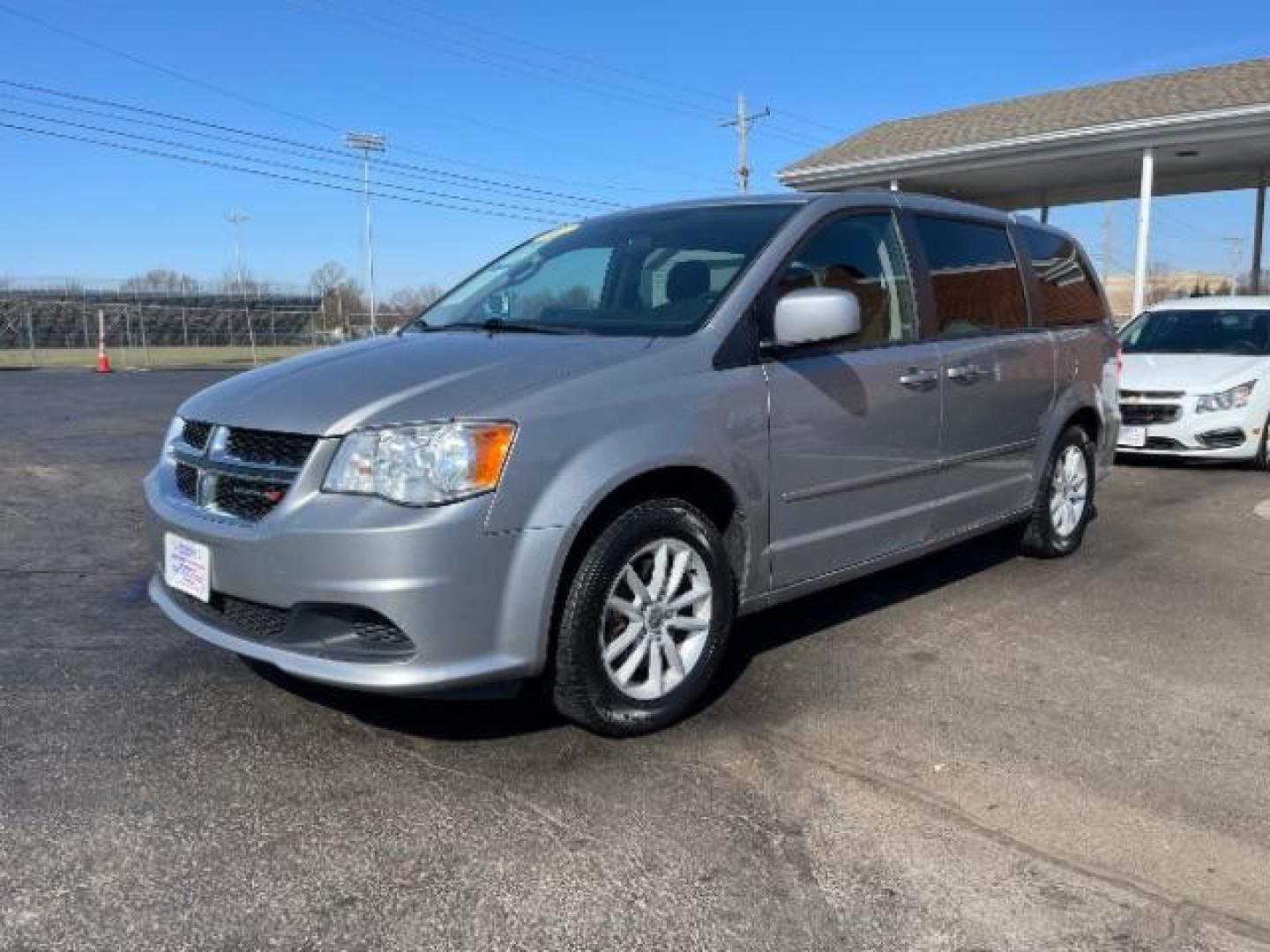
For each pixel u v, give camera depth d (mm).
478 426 3143
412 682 3082
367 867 2770
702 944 2486
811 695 3980
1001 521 5445
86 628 4621
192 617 3562
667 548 3607
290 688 3924
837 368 4156
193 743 3467
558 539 3236
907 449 4535
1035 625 4867
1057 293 5887
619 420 3410
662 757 3438
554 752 3459
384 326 46812
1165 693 4055
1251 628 4848
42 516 7105
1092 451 6184
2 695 3852
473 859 2818
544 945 2473
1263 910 2658
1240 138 16531
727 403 3717
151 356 40969
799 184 21781
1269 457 9570
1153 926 2586
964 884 2748
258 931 2496
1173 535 6785
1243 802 3199
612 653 3475
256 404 3449
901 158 19859
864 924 2572
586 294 4355
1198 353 10078
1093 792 3250
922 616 4980
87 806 3051
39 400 16328
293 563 3133
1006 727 3713
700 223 4453
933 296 4812
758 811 3098
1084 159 18578
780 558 4012
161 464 3889
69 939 2445
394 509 3076
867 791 3232
